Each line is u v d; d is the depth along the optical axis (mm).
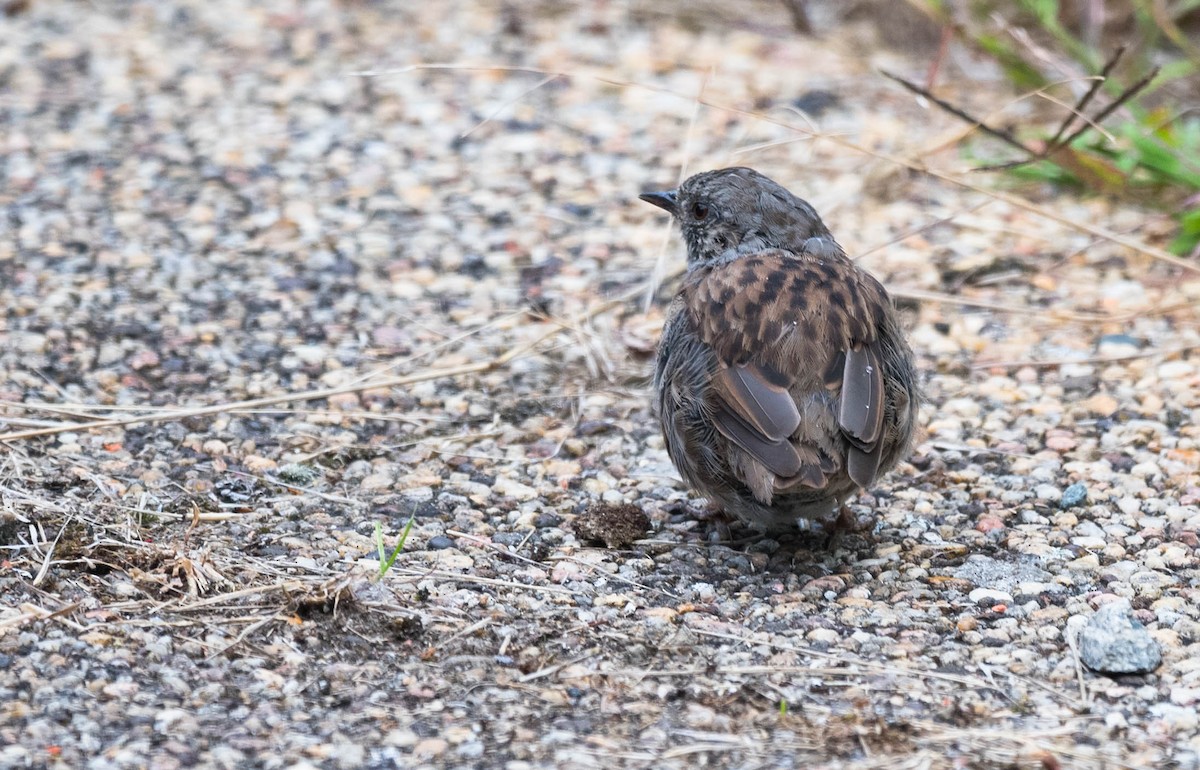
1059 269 13234
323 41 17641
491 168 14969
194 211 13945
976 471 10297
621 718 7355
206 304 12422
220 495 9680
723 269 9281
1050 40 17078
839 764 6961
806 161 15047
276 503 9617
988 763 6980
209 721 7219
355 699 7469
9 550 8625
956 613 8516
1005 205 14266
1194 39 17547
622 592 8711
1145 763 6988
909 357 9289
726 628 8289
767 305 8797
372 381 11359
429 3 18719
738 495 8898
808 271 9164
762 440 8352
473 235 13766
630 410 11203
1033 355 11914
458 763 6934
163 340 11797
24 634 7820
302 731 7172
